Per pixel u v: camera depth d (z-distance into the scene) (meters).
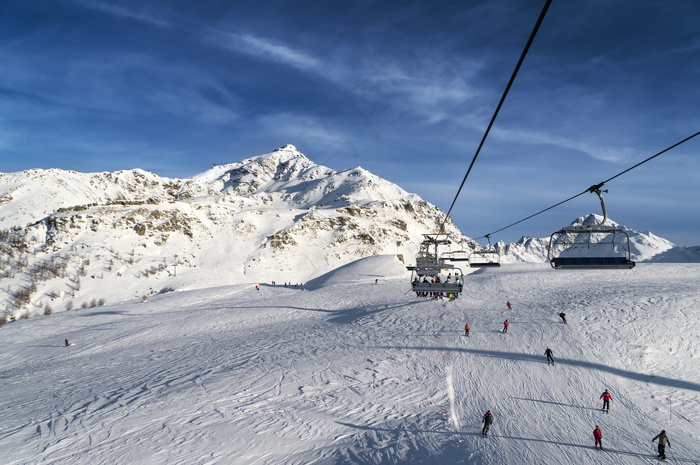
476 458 20.98
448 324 49.44
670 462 21.06
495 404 28.78
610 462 20.97
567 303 53.31
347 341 47.44
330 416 26.78
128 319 77.00
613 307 48.44
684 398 29.30
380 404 29.05
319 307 74.94
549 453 21.80
